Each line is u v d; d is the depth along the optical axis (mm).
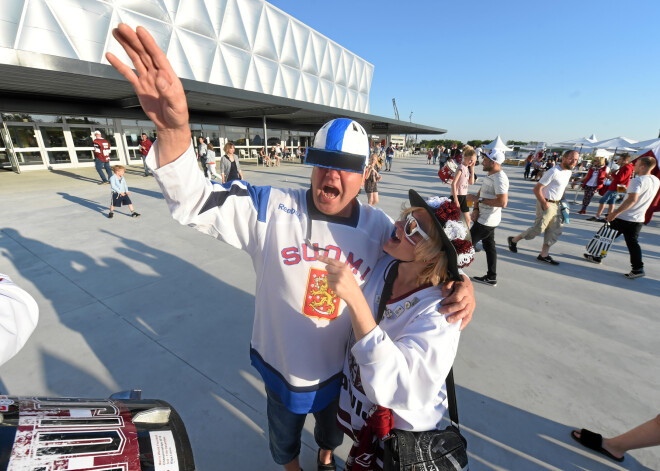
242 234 1065
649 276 4215
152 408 879
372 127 26844
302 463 1687
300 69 22141
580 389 2203
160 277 3615
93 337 2553
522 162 29641
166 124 800
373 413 1013
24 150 12000
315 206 1066
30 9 9242
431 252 929
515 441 1815
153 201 7301
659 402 2105
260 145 20859
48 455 619
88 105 12672
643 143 11375
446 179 5309
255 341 1238
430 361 814
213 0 15367
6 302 755
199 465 1633
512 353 2562
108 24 11188
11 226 5207
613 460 1732
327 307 1068
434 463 909
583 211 8430
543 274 4188
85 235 4871
